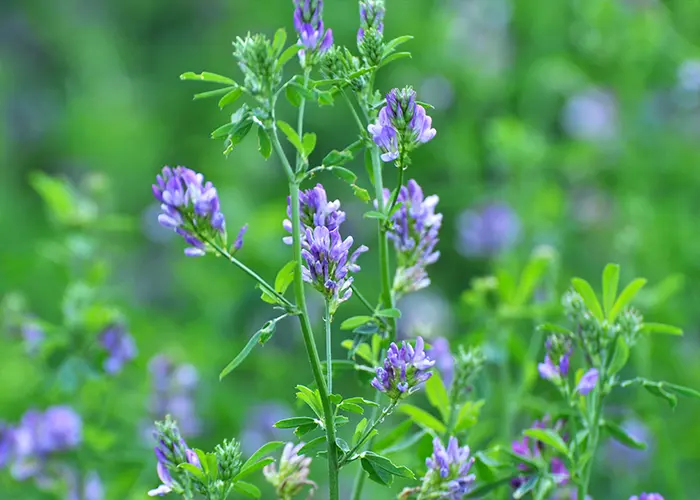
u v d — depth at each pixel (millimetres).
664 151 1440
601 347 685
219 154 1623
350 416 1101
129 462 860
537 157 1313
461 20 1563
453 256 1481
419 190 672
